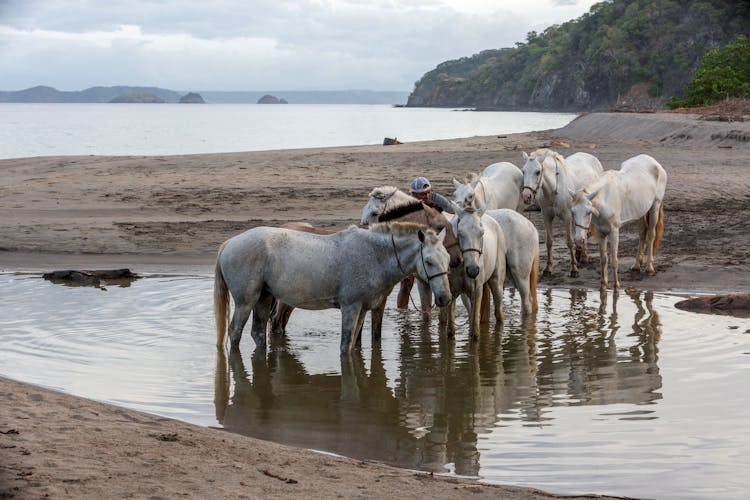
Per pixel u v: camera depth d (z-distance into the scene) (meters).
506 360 10.06
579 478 6.30
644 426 7.54
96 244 18.42
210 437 6.90
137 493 5.45
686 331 11.30
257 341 10.34
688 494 5.95
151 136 73.56
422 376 9.47
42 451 6.19
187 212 22.17
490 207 14.45
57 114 173.75
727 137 34.38
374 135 73.56
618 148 34.72
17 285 14.70
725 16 171.62
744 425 7.50
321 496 5.54
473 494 5.71
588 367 9.68
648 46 180.75
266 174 29.38
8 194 24.73
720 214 20.30
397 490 5.73
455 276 10.71
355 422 7.88
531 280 12.36
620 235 18.95
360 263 9.77
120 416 7.37
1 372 9.30
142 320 11.98
